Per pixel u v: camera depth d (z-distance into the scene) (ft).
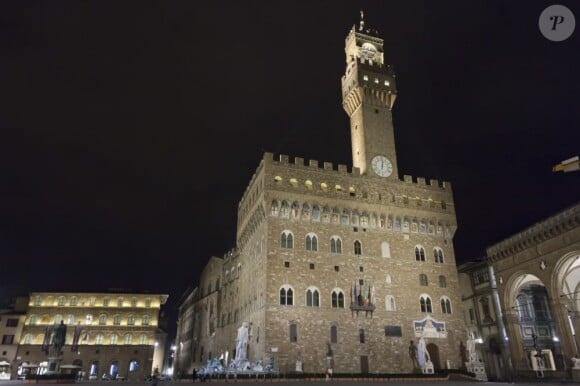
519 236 244.63
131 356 371.56
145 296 392.27
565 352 209.97
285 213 246.06
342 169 265.75
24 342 361.30
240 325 285.23
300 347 220.84
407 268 256.93
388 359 232.53
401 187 274.77
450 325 252.62
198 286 453.99
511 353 247.91
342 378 210.59
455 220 279.69
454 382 207.21
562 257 213.87
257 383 188.24
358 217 258.98
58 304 380.17
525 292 278.46
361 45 320.29
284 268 234.38
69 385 214.48
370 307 237.66
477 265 289.53
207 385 182.50
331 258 244.42
